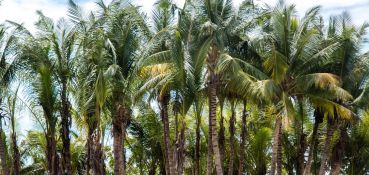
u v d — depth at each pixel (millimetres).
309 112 34250
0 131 28422
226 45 27812
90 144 27438
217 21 27156
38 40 27594
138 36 28031
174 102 27906
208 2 27344
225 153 36406
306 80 27922
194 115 34656
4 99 28344
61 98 27422
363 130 34125
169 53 26484
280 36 28500
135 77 26672
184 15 27125
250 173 36969
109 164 41312
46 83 26922
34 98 27344
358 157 35188
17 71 27562
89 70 26625
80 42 27297
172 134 34688
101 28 27000
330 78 27125
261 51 29078
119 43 27188
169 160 28906
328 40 29828
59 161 27344
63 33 27750
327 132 31391
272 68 28250
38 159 38062
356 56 30016
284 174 42312
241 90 27516
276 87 27516
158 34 26609
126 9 27922
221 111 31016
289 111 26766
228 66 26328
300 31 29188
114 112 26969
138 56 27344
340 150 32719
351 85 30219
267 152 37688
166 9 29062
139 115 34656
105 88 24922
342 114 28344
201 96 29109
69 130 27531
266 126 36406
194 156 36875
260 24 29141
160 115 33219
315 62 28578
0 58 27516
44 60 27188
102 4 28047
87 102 25391
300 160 33750
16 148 29047
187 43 26703
